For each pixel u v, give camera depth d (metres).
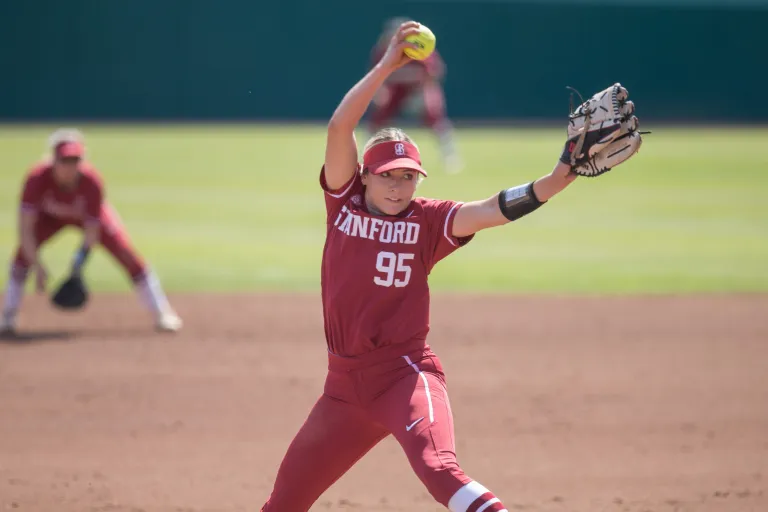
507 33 124.94
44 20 118.50
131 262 34.66
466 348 32.94
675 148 98.56
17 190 68.56
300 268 46.19
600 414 26.27
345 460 15.42
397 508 20.03
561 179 14.45
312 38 122.62
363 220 15.02
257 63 122.44
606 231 57.28
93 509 19.72
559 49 126.00
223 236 53.75
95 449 23.42
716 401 27.48
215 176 77.19
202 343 33.44
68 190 32.72
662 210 64.75
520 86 126.06
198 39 121.25
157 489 20.88
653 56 127.06
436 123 81.94
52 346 32.97
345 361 15.02
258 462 22.62
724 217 62.19
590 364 31.12
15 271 34.53
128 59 120.50
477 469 22.17
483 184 71.75
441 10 123.62
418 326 15.01
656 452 23.38
